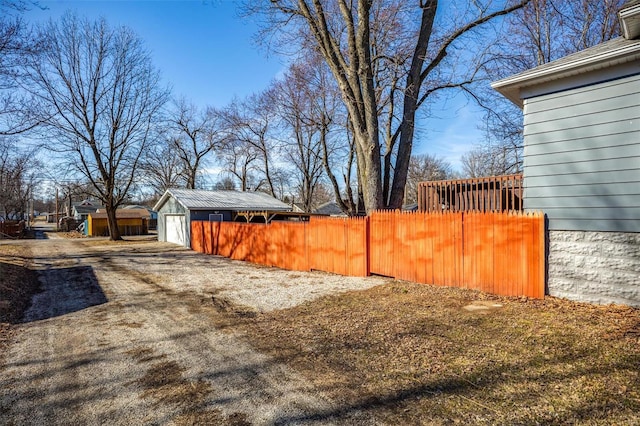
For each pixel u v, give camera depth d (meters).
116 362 4.13
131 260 14.31
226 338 4.89
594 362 3.52
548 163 6.23
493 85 6.68
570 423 2.59
